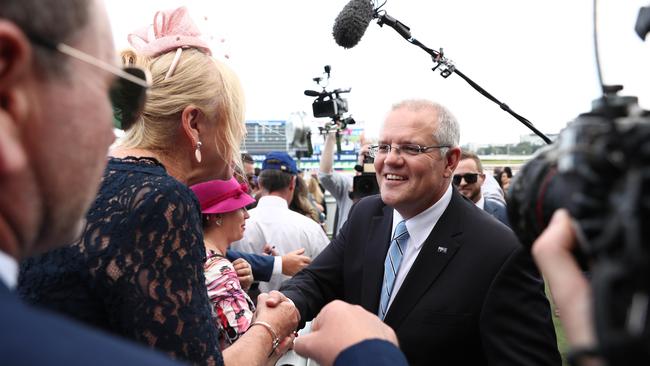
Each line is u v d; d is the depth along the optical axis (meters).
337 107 5.22
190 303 1.15
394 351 0.86
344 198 5.79
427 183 2.14
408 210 2.20
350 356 0.86
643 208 0.45
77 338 0.51
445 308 1.96
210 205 2.43
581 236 0.51
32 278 1.09
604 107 0.59
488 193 5.49
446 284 1.99
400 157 2.15
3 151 0.57
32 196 0.65
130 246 1.11
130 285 1.09
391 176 2.18
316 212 5.54
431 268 2.03
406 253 2.19
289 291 2.29
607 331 0.43
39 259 1.10
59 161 0.66
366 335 0.89
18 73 0.58
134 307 1.09
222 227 2.49
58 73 0.64
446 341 1.94
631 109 0.57
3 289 0.54
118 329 1.11
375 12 2.33
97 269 1.08
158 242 1.13
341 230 2.55
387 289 2.18
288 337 1.60
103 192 1.16
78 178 0.70
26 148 0.63
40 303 1.07
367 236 2.37
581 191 0.52
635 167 0.48
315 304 2.34
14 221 0.63
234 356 1.37
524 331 1.82
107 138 0.75
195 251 1.19
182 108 1.46
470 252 1.99
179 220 1.17
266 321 1.53
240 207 2.46
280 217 3.80
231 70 1.58
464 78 2.29
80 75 0.68
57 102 0.65
